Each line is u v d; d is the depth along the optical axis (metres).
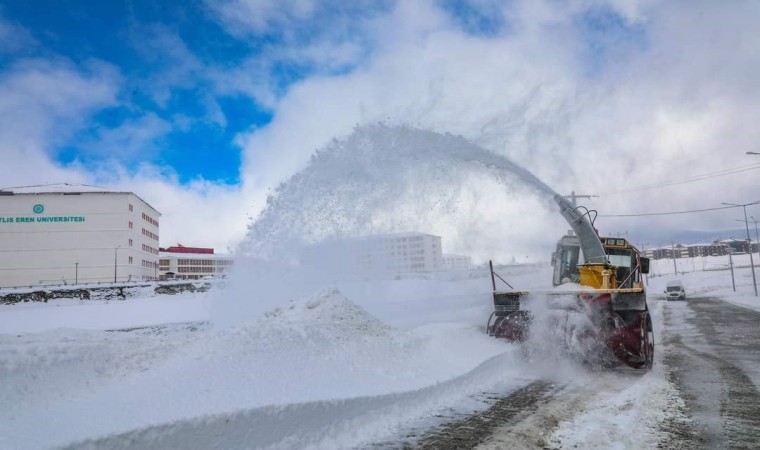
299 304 9.05
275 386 5.65
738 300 37.84
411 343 8.58
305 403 5.21
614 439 5.28
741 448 5.00
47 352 5.38
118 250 92.94
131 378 5.62
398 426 5.84
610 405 6.62
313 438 5.21
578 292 9.06
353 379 6.52
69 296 44.88
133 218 97.31
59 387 5.01
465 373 7.55
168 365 6.02
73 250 91.94
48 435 3.91
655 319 22.41
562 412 6.30
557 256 11.41
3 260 90.44
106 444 3.93
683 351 11.80
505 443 5.21
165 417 4.39
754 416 6.11
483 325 11.02
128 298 47.09
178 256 121.94
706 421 5.90
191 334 7.70
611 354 8.80
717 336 15.09
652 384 7.83
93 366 5.54
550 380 8.18
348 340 7.77
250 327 7.12
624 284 9.82
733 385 7.82
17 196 91.56
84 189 95.88
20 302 42.84
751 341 13.66
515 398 7.04
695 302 37.47
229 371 5.86
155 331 16.69
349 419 5.61
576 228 10.20
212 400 4.95
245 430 4.72
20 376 4.88
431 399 6.70
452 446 5.16
